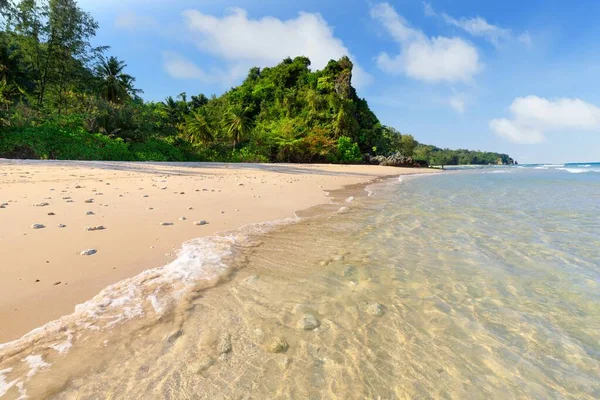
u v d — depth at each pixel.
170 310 2.77
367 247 5.01
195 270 3.69
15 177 10.22
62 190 8.31
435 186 17.81
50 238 4.35
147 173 15.01
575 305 3.19
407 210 8.66
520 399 1.93
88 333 2.37
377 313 2.91
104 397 1.78
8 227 4.70
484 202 10.66
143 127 33.50
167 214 6.36
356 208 8.84
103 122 29.97
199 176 15.32
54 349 2.16
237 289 3.28
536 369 2.22
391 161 59.88
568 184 19.77
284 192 11.32
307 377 2.04
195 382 1.94
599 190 15.42
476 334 2.64
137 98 45.38
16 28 33.94
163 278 3.42
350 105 69.94
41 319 2.50
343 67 76.06
